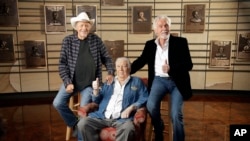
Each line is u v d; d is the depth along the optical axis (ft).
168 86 10.50
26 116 15.03
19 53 17.72
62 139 12.12
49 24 17.61
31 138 12.17
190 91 10.48
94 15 17.72
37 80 18.28
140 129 9.29
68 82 10.78
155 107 10.11
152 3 17.93
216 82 18.71
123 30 18.25
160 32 10.30
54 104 11.15
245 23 17.72
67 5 17.66
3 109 16.12
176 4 17.88
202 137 12.23
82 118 9.64
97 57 11.39
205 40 18.24
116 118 9.82
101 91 10.37
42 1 17.38
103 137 9.45
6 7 16.92
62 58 11.23
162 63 10.61
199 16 17.81
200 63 18.56
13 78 17.94
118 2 17.81
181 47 10.44
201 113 15.42
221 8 17.72
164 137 12.23
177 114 9.76
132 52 18.53
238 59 18.19
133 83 10.21
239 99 18.10
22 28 17.44
